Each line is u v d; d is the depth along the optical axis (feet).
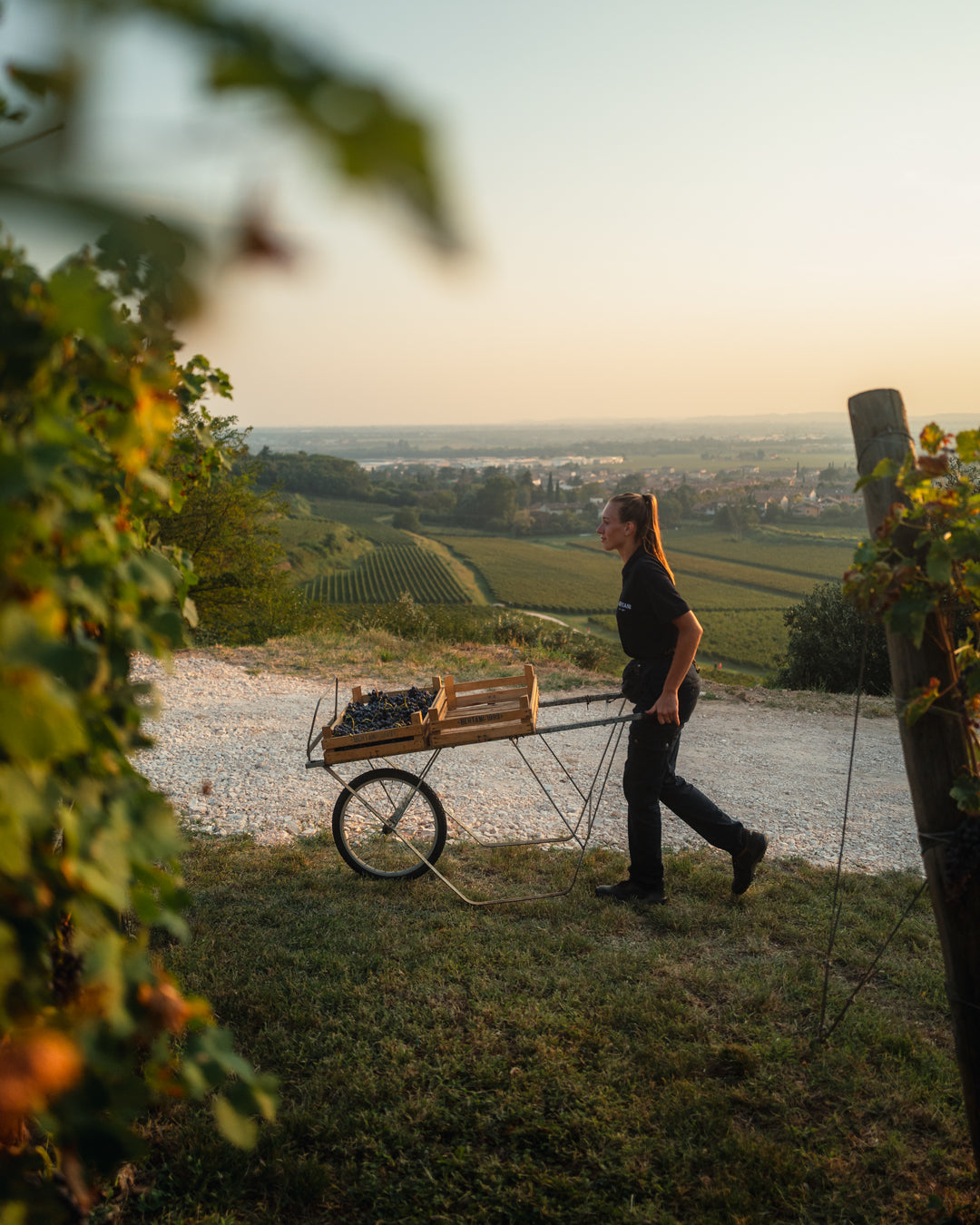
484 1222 8.83
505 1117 10.23
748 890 17.39
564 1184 9.22
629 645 15.65
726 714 36.37
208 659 41.09
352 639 47.06
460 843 19.40
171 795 22.66
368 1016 12.13
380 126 0.89
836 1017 12.70
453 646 46.75
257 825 20.58
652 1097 10.69
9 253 3.76
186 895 4.82
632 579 15.17
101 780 4.58
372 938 14.43
